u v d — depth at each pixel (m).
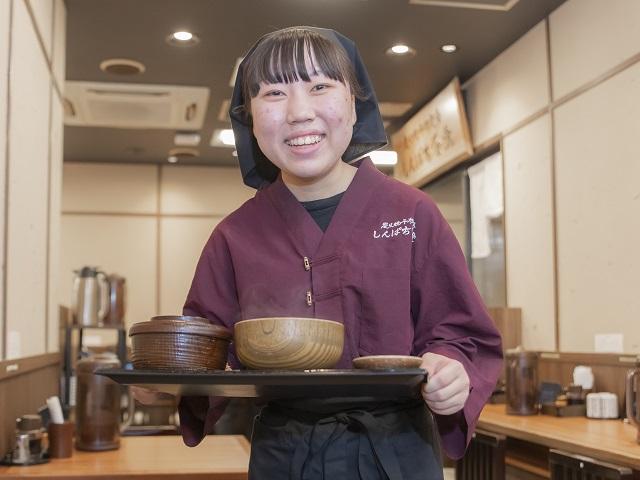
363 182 1.18
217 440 2.52
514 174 4.23
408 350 1.12
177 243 7.18
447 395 0.97
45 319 3.20
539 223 3.96
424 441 1.12
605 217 3.40
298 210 1.18
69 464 2.09
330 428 1.09
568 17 3.70
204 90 5.02
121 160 7.05
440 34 4.15
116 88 4.96
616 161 3.32
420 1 3.75
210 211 7.25
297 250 1.16
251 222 1.24
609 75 3.38
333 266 1.14
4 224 2.27
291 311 1.14
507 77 4.32
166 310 7.09
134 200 7.17
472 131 4.78
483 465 2.81
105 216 7.12
